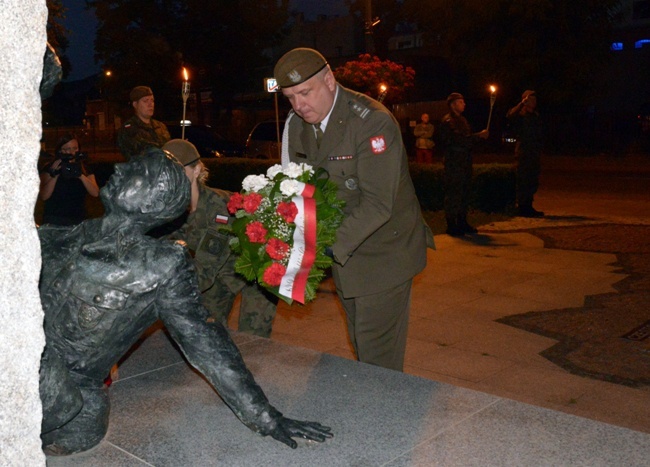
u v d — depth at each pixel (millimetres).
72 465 2605
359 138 3508
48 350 2252
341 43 57156
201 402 3184
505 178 12828
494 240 10219
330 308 7039
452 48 32750
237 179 15711
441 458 2604
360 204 3543
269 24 39344
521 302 7086
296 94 3463
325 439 2752
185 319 2369
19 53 1642
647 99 34938
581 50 29969
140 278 2299
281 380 3400
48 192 7215
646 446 2660
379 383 3344
